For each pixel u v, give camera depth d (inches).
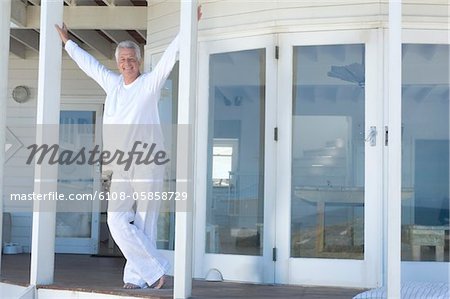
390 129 163.6
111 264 295.7
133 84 199.6
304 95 234.1
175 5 262.5
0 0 214.4
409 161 228.7
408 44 228.8
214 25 246.5
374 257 223.1
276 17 234.8
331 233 228.8
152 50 271.4
